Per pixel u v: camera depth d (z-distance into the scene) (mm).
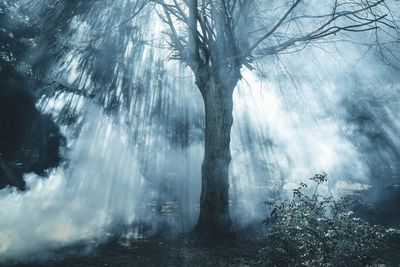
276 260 6547
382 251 8031
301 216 6785
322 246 6395
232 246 9000
